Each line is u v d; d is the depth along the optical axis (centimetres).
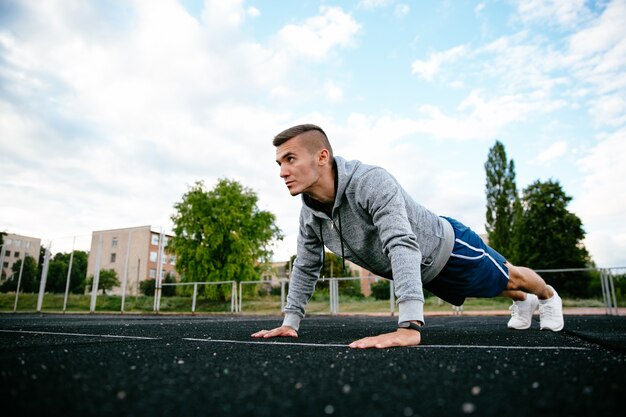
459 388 55
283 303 991
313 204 175
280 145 158
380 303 1107
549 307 224
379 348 115
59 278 1958
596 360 83
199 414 42
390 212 143
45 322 376
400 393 52
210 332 209
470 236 181
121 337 163
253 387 56
